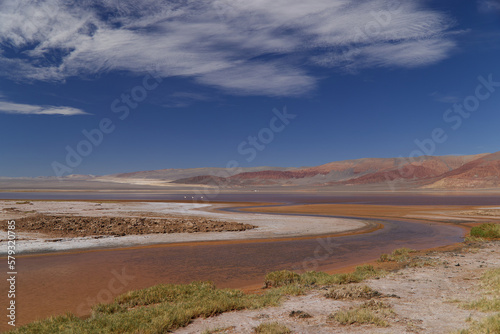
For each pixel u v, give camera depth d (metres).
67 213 46.16
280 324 7.58
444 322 7.38
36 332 7.58
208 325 7.82
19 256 18.75
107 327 7.56
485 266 14.26
